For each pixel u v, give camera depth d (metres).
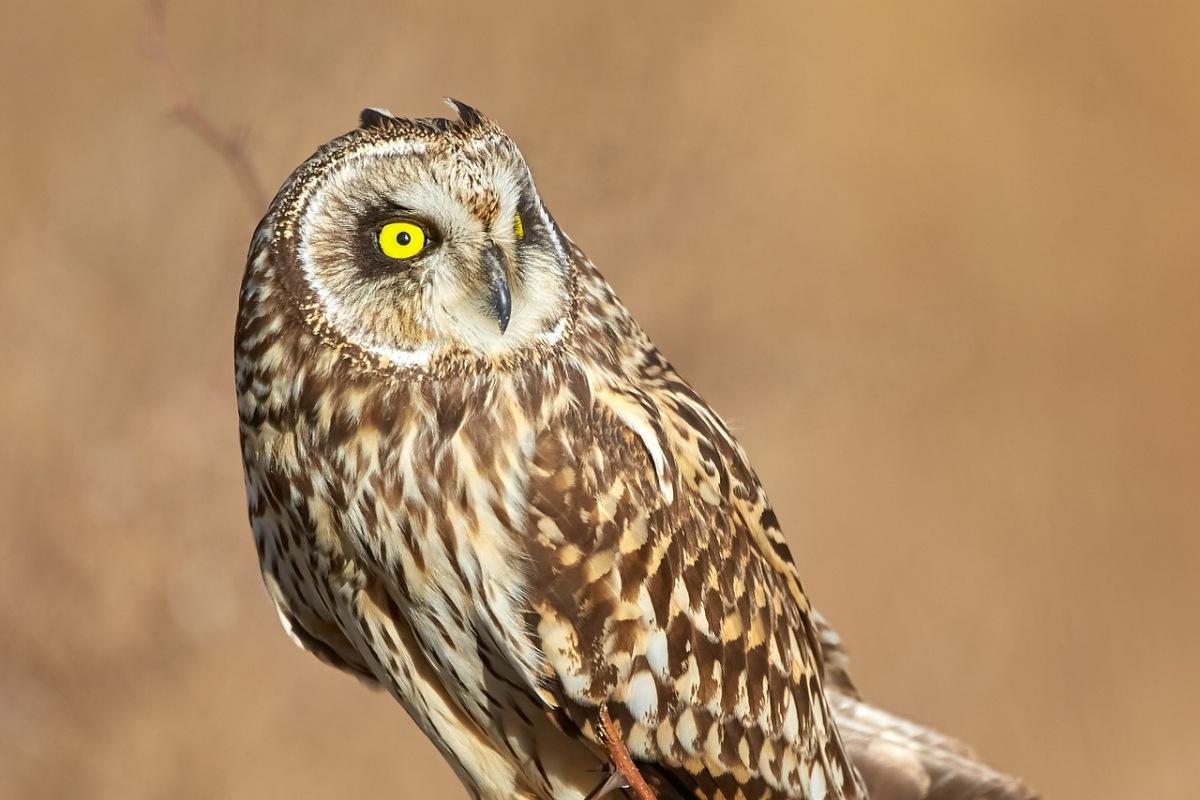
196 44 13.69
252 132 13.50
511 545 8.34
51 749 11.91
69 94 14.39
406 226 8.22
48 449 12.46
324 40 13.83
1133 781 17.16
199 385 12.95
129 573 12.26
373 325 8.29
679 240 15.18
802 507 17.61
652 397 8.80
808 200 19.39
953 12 22.31
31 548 12.14
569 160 14.49
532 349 8.41
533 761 8.84
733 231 16.20
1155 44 22.92
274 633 12.56
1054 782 17.16
